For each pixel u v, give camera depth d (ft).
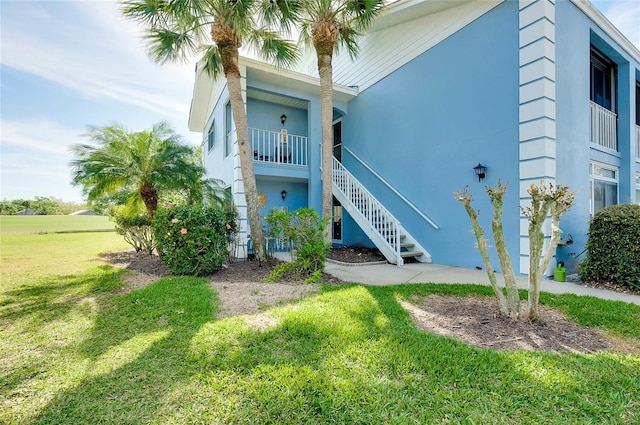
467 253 22.44
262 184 33.73
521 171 18.98
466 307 12.84
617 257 15.92
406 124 27.81
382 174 30.73
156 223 20.13
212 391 7.12
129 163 28.71
